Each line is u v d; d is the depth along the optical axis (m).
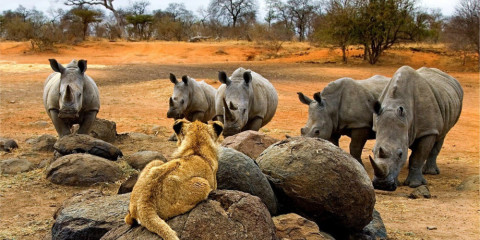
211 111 16.20
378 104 10.95
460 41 45.59
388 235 7.96
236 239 5.12
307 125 12.50
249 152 10.01
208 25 87.25
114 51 62.34
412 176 12.02
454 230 8.39
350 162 6.92
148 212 4.88
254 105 13.18
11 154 13.00
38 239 7.23
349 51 53.38
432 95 11.95
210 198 5.43
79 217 6.33
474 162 14.88
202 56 58.41
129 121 20.58
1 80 32.03
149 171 5.14
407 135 10.88
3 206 8.79
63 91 11.63
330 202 6.72
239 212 5.31
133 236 4.94
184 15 99.56
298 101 27.38
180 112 14.86
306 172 6.78
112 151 11.47
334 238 6.84
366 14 45.62
